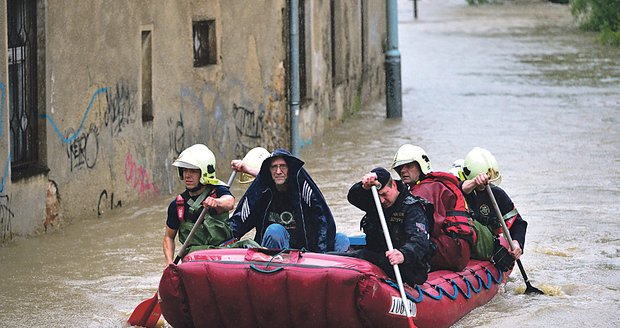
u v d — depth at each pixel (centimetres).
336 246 2008
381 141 4406
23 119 2655
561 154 3966
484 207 2188
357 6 5459
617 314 2017
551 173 3581
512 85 6175
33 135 2681
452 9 12294
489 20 10856
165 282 1825
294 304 1761
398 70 5097
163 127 3219
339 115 4944
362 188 1838
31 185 2627
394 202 1834
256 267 1767
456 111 5241
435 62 7456
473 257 2172
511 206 2216
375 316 1756
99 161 2905
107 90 2928
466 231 2047
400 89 5103
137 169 3086
